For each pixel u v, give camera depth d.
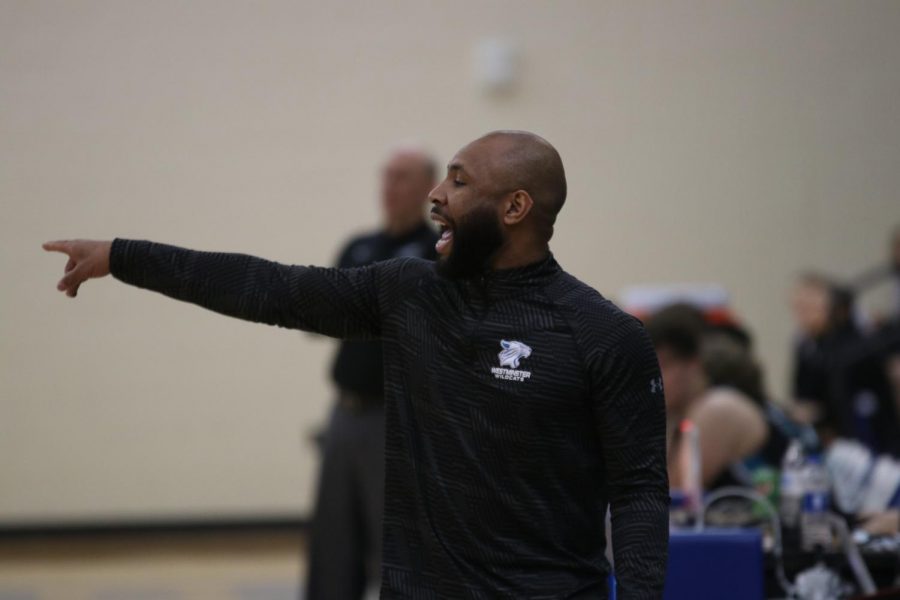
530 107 18.89
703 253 19.09
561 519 5.27
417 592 5.31
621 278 18.97
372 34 18.73
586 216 18.97
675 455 9.55
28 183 18.27
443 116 18.81
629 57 18.95
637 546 5.12
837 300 17.50
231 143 18.53
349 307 5.58
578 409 5.24
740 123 19.05
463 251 5.34
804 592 7.60
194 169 18.48
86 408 18.44
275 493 18.70
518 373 5.22
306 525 18.70
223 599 15.34
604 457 5.32
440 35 18.83
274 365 18.72
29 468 18.36
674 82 19.02
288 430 18.72
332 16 18.67
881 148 19.14
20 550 18.16
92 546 18.33
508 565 5.22
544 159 5.38
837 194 19.16
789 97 19.06
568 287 5.37
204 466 18.61
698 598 7.16
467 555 5.24
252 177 18.56
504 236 5.34
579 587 5.27
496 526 5.22
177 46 18.44
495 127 18.84
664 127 19.02
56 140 18.30
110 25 18.34
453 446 5.28
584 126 18.94
